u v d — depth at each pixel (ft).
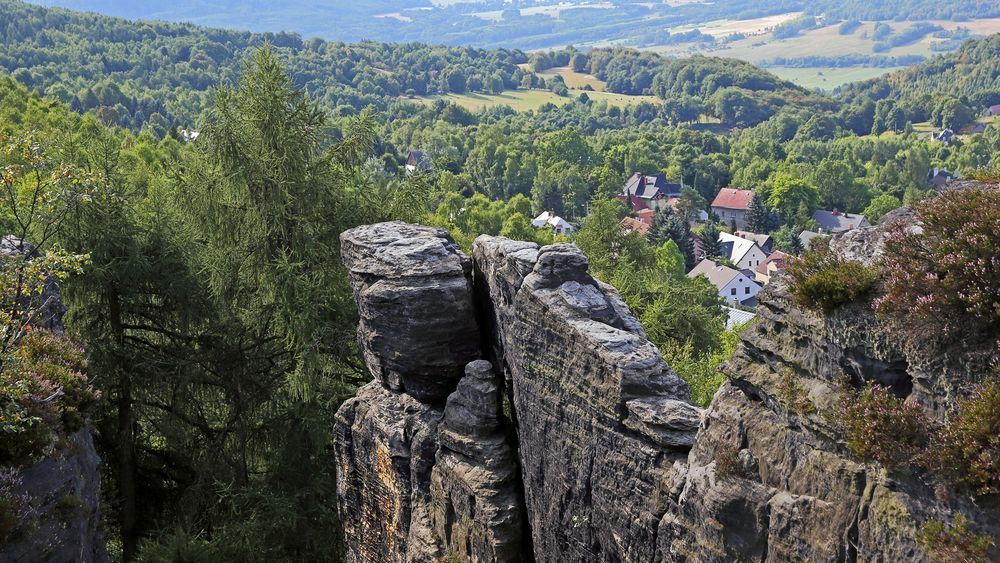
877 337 37.88
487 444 61.67
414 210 100.37
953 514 34.45
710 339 137.18
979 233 35.86
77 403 67.15
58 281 83.71
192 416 100.01
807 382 40.91
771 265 476.54
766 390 42.22
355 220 95.61
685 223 494.18
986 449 33.24
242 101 93.20
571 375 54.03
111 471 97.60
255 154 90.89
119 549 100.89
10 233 90.12
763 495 41.45
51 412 62.59
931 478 35.12
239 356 96.53
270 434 97.25
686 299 142.41
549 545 57.52
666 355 110.01
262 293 93.30
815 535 39.04
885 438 36.09
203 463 96.07
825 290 39.14
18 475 57.21
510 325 59.47
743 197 622.95
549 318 55.31
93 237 86.79
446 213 373.20
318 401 91.76
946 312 35.91
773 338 42.96
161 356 94.27
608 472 51.78
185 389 94.63
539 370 56.70
